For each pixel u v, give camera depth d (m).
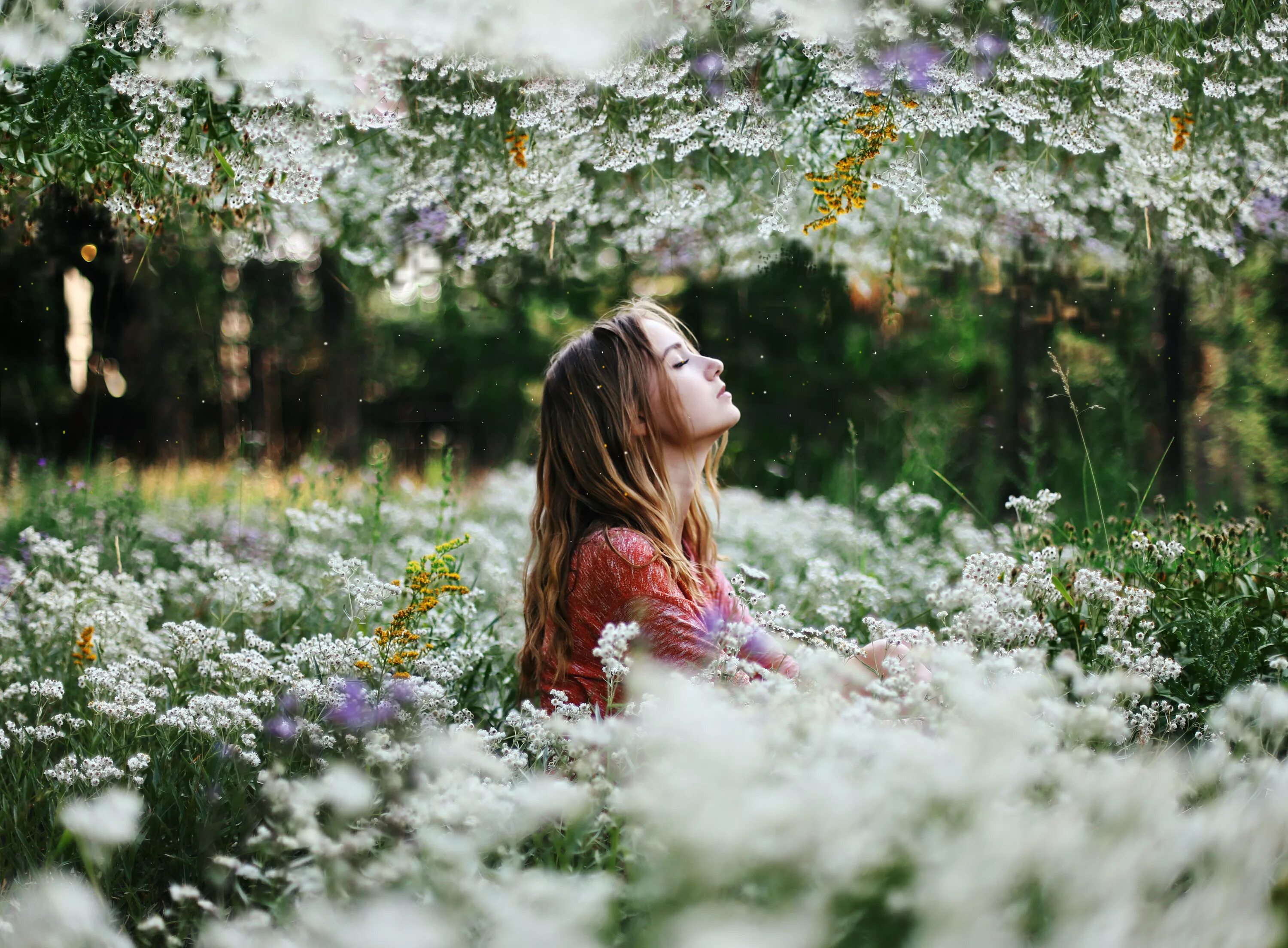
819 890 0.97
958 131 3.29
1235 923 1.00
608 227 5.72
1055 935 0.96
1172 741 1.96
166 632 2.67
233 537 5.20
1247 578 2.67
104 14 2.76
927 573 4.45
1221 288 6.31
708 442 2.42
